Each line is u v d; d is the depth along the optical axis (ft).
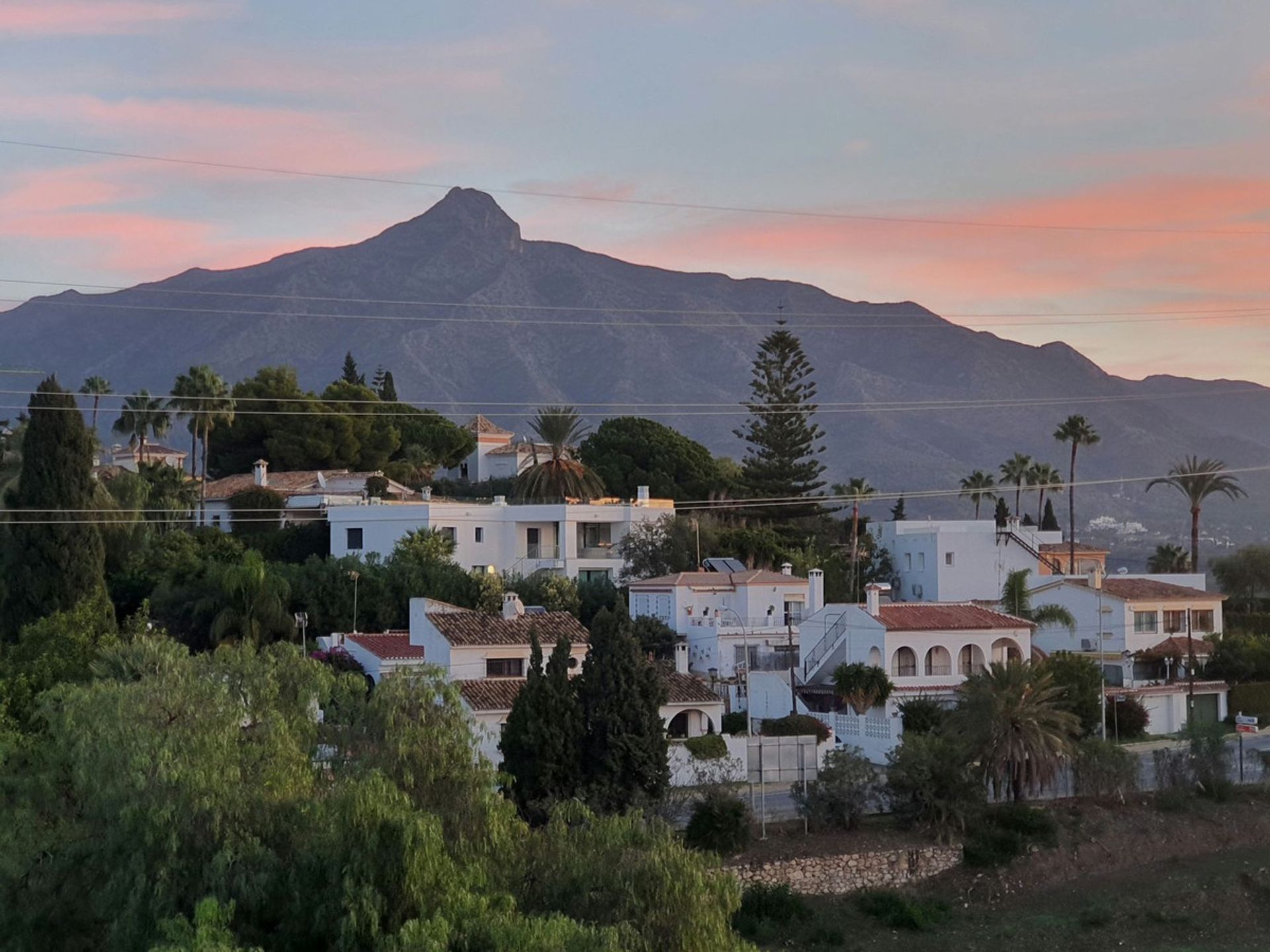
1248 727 266.36
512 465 511.40
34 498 248.52
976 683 204.13
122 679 122.72
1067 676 253.24
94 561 250.98
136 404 425.69
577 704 172.04
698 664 286.25
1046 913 175.42
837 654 258.78
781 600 304.30
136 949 98.27
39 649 177.88
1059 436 432.25
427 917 95.50
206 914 93.04
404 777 108.27
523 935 92.58
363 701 122.62
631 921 102.94
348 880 95.35
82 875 107.34
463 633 224.33
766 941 159.94
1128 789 209.05
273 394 462.60
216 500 385.91
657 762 172.24
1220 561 421.18
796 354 450.71
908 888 176.45
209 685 114.52
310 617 281.13
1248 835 202.18
